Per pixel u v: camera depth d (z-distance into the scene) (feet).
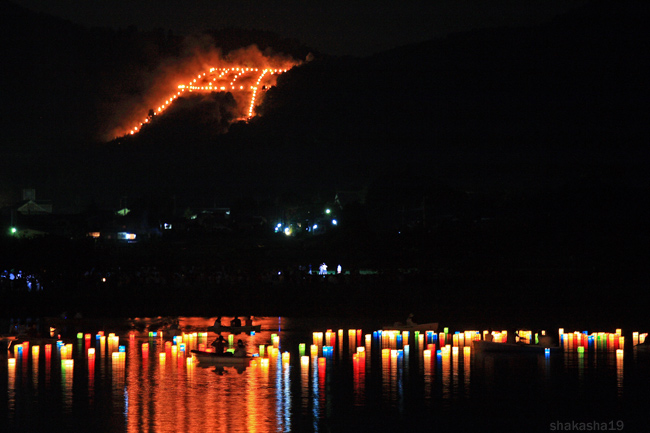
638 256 220.43
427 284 196.95
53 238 218.38
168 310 181.88
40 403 88.38
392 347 135.33
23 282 195.21
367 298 187.11
